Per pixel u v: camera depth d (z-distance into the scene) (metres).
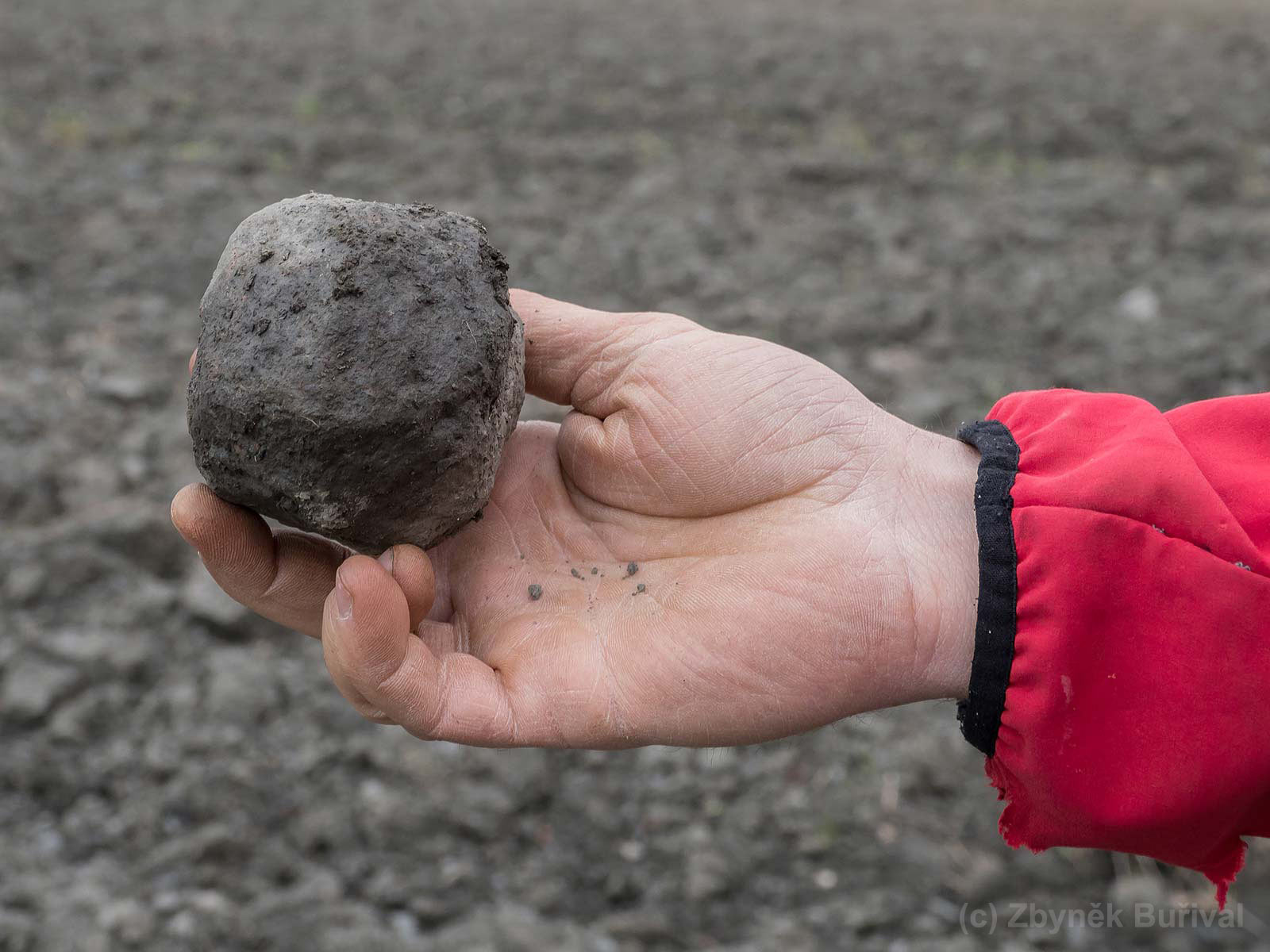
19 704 0.64
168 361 0.90
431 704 0.43
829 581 0.44
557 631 0.45
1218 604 0.40
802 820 0.62
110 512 0.73
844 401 0.47
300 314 0.42
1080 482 0.41
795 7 2.19
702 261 1.06
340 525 0.43
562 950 0.57
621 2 2.14
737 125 1.40
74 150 1.23
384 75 1.53
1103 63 1.69
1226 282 1.05
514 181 1.23
